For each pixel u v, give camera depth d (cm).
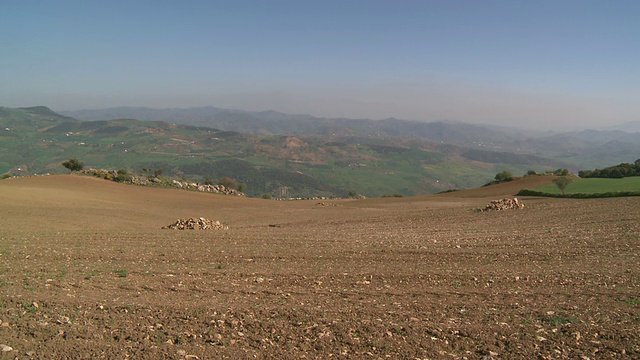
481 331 908
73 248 1856
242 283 1309
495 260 1698
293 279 1366
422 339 870
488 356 796
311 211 4984
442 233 2584
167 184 7925
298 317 989
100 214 3666
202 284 1286
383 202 6525
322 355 797
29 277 1305
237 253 1820
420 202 6225
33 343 810
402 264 1623
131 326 913
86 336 853
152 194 6294
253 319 970
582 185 6294
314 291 1227
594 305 1079
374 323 950
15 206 3678
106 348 799
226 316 987
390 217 3969
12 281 1249
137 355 775
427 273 1456
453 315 1016
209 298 1140
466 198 6700
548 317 991
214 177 19012
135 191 6394
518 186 7606
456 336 887
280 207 5688
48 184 5972
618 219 2848
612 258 1689
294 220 3906
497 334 893
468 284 1314
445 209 4722
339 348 827
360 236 2444
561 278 1369
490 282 1336
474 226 2950
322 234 2558
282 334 888
